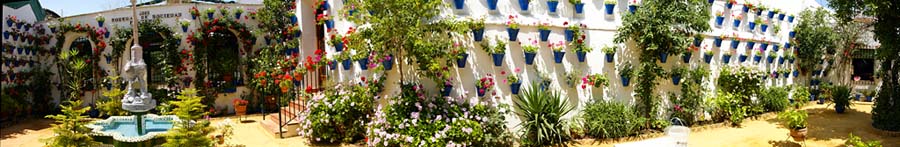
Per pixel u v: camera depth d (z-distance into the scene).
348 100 7.58
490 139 7.29
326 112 7.70
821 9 13.10
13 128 10.23
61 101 11.82
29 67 11.53
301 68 8.77
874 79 14.16
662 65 9.00
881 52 8.27
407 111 7.17
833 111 11.80
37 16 12.14
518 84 7.77
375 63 7.32
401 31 6.77
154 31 11.41
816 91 13.59
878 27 8.26
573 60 8.30
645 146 6.61
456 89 7.52
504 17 7.82
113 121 7.22
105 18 11.64
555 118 7.68
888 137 8.64
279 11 11.35
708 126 9.24
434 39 7.25
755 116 10.45
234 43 12.30
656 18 8.27
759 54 11.18
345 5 7.64
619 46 8.67
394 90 7.45
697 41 9.30
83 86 11.67
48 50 11.91
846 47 13.51
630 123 8.20
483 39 7.64
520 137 7.63
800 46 13.08
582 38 8.18
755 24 11.23
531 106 7.56
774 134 8.77
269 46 11.56
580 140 7.93
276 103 12.09
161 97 11.32
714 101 9.63
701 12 8.60
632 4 8.69
